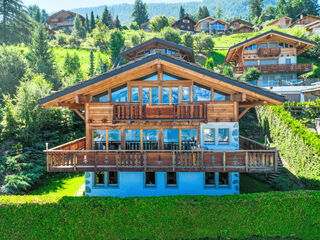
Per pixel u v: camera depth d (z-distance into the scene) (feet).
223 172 40.16
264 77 112.16
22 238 33.12
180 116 38.19
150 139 42.04
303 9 281.74
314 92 68.59
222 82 37.04
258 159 36.35
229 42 216.33
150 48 94.12
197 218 32.89
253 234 32.91
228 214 32.58
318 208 32.01
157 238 33.42
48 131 72.64
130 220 33.24
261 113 81.05
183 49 90.84
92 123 42.22
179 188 41.70
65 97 38.78
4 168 52.65
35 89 71.87
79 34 248.73
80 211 33.12
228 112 41.34
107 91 42.47
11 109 70.23
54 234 33.22
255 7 374.63
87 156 38.01
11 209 32.89
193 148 39.06
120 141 42.27
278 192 34.06
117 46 166.71
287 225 32.32
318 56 144.97
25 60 120.16
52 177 58.18
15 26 120.16
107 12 289.94
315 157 41.57
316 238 32.40
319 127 59.67
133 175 42.16
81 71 138.62
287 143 54.29
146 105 38.27
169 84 41.73
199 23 283.59
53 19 309.42
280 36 107.34
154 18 262.88
